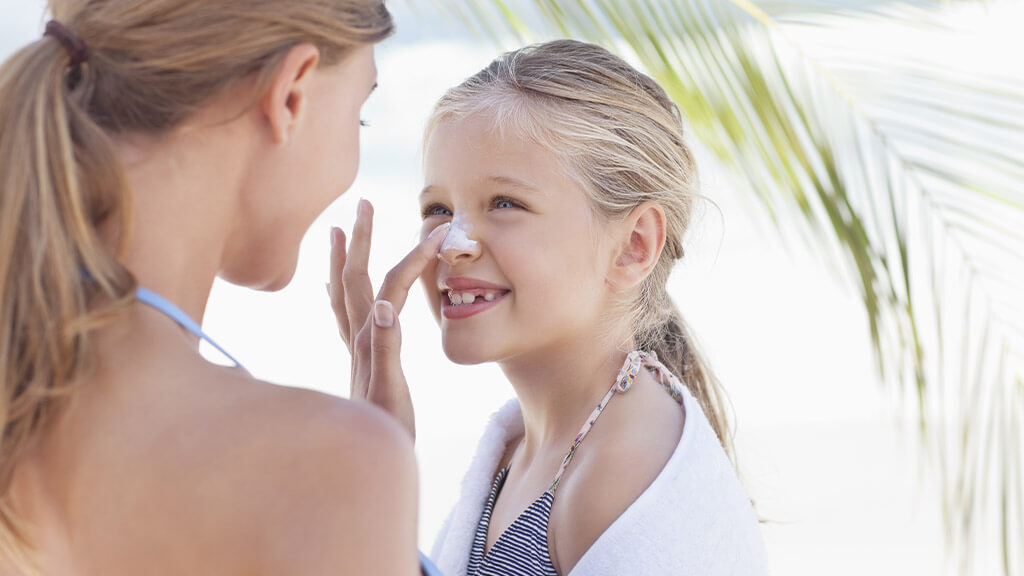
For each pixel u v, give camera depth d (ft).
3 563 2.60
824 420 29.99
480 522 4.21
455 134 4.00
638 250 4.09
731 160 6.96
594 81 4.05
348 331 4.23
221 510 2.34
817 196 6.94
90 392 2.49
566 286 3.90
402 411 3.64
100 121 2.59
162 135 2.62
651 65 6.79
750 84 6.84
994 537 16.99
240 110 2.65
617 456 3.66
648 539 3.45
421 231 4.14
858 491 25.95
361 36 2.85
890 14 6.97
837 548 23.34
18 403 2.39
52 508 2.52
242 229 2.86
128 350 2.52
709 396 4.98
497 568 3.76
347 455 2.36
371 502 2.33
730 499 3.76
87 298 2.46
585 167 3.94
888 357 6.88
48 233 2.38
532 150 3.88
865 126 6.93
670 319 4.86
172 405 2.48
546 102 3.93
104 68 2.59
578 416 3.96
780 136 6.89
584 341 3.98
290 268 3.02
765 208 7.10
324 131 2.85
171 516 2.38
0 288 2.38
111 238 2.55
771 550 23.24
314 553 2.28
